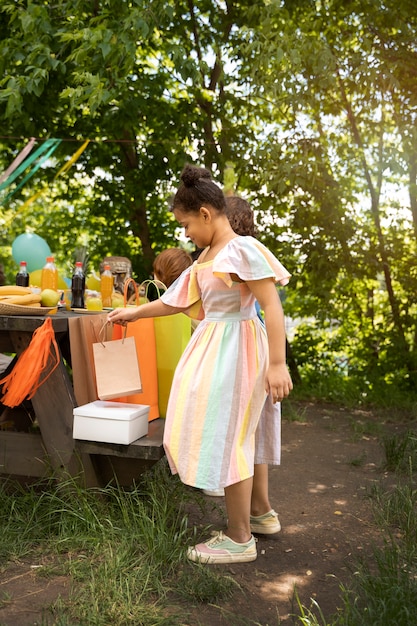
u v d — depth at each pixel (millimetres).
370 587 2195
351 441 4816
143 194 7504
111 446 2752
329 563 2613
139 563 2430
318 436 4980
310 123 6941
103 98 5445
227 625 2080
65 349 3422
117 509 2855
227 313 2555
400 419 5711
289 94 6309
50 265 3639
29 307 2979
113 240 8125
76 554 2521
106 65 5945
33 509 2734
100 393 2781
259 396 2529
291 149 6730
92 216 8445
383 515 3096
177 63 5926
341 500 3436
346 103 6883
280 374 2418
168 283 3533
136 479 3062
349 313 7383
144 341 3184
